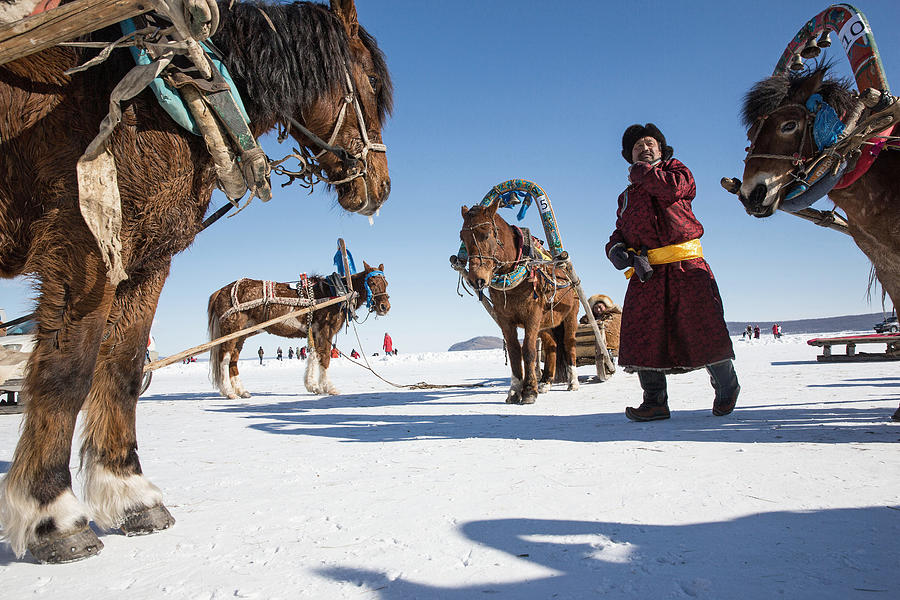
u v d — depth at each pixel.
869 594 1.58
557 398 8.44
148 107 2.32
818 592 1.60
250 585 1.84
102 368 2.57
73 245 2.16
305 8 3.03
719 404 5.41
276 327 12.28
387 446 4.58
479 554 2.03
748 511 2.40
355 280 13.01
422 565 1.95
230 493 3.13
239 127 2.47
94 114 2.21
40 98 2.12
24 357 2.31
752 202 4.23
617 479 3.06
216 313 11.91
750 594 1.61
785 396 6.97
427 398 9.78
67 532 2.12
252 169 2.53
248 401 10.63
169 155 2.36
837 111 4.04
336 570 1.94
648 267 5.07
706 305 5.13
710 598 1.60
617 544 2.07
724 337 5.11
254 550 2.18
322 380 11.98
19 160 2.13
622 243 5.34
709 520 2.30
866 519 2.23
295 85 2.87
